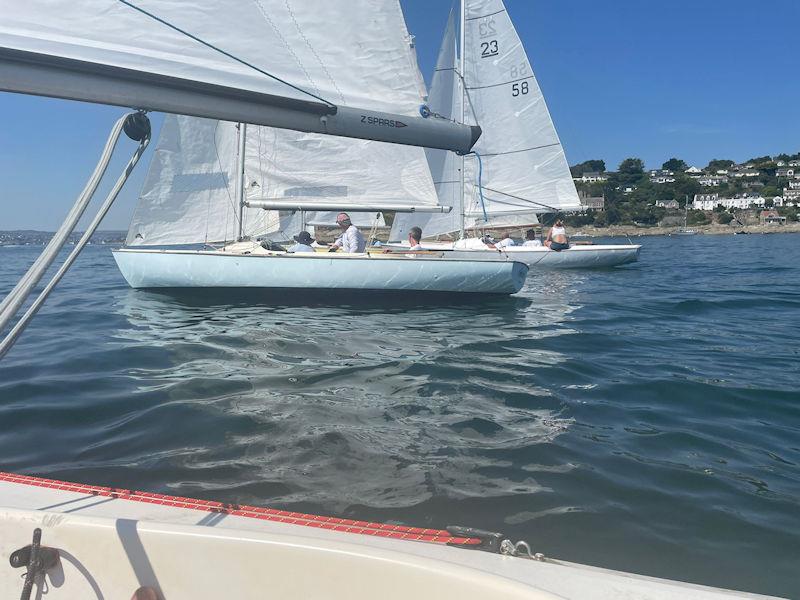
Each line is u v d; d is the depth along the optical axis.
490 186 18.06
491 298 8.71
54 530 1.58
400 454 3.17
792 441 3.50
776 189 133.12
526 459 3.14
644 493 2.78
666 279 13.78
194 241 9.76
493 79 17.72
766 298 10.37
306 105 2.21
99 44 2.06
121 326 6.90
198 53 2.28
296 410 3.88
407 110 2.82
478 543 1.59
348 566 1.44
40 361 5.28
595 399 4.29
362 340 6.18
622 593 1.39
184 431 3.49
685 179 136.62
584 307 9.15
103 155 1.78
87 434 3.47
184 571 1.52
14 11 1.92
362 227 13.09
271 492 2.71
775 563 2.24
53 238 1.60
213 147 9.64
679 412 4.04
